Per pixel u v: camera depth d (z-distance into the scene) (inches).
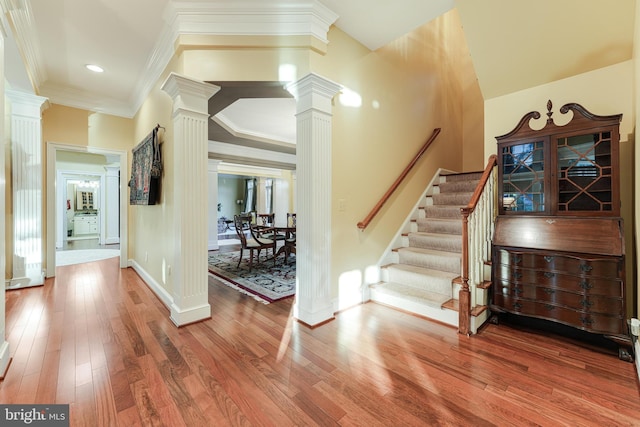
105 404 59.9
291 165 293.9
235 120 197.8
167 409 58.6
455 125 196.2
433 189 168.9
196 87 96.1
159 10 96.1
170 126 109.7
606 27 86.7
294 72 98.1
